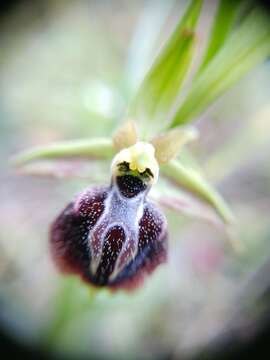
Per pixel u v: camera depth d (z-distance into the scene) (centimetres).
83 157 5
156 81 5
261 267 8
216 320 8
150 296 8
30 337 8
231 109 11
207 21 9
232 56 5
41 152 5
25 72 12
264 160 10
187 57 5
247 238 9
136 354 9
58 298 7
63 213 5
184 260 9
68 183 8
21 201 10
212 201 5
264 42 5
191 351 8
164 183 5
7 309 8
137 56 7
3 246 9
